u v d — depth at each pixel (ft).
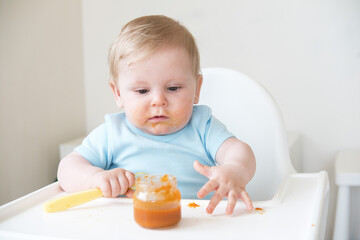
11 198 5.97
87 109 7.65
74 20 7.28
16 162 6.05
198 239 1.80
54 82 6.82
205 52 6.75
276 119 3.47
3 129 5.82
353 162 5.42
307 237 1.78
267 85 6.49
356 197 6.07
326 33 6.11
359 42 5.98
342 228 5.14
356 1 5.92
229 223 1.99
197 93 3.18
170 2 6.87
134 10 7.14
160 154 3.10
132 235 1.86
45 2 6.57
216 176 2.29
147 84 2.70
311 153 6.41
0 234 1.94
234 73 3.68
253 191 3.47
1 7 5.74
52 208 2.19
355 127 6.17
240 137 3.59
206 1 6.64
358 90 6.08
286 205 2.25
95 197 2.34
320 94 6.26
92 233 1.89
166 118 2.79
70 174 2.66
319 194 2.35
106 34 7.36
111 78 3.06
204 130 3.18
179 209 1.98
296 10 6.20
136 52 2.69
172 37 2.77
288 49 6.32
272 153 3.43
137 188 1.98
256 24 6.43
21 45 6.11
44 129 6.61
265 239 1.79
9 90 5.91
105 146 3.15
